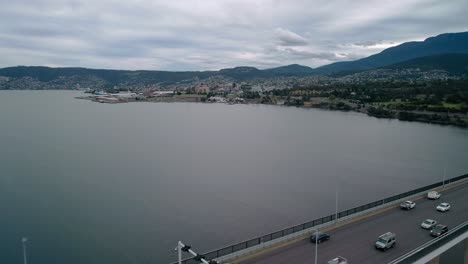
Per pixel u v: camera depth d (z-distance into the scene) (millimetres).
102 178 106000
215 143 172250
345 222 46281
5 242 64812
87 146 157500
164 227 70625
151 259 58281
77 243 64000
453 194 59656
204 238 65375
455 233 40031
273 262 35062
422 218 48188
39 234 67938
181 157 138625
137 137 185000
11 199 87312
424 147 160500
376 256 36844
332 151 153000
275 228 69750
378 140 180375
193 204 83875
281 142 176625
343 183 102562
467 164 127500
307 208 81500
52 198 88125
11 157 132625
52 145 157750
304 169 120188
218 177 108312
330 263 33875
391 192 93938
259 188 97188
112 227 70688
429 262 38812
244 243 38812
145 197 89125
